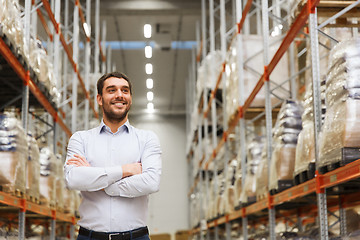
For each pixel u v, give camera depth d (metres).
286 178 5.10
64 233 10.13
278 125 5.39
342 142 3.41
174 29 15.91
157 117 24.62
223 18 9.77
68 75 12.14
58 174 7.36
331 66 3.85
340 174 3.47
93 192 3.29
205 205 12.84
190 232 20.56
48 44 9.68
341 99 3.54
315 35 4.18
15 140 4.59
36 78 5.86
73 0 11.62
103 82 3.39
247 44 7.56
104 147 3.40
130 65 18.88
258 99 7.20
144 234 3.33
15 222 6.71
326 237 3.81
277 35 7.52
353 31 5.51
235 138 11.22
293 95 7.18
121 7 13.62
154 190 3.28
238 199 7.71
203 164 13.86
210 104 12.06
